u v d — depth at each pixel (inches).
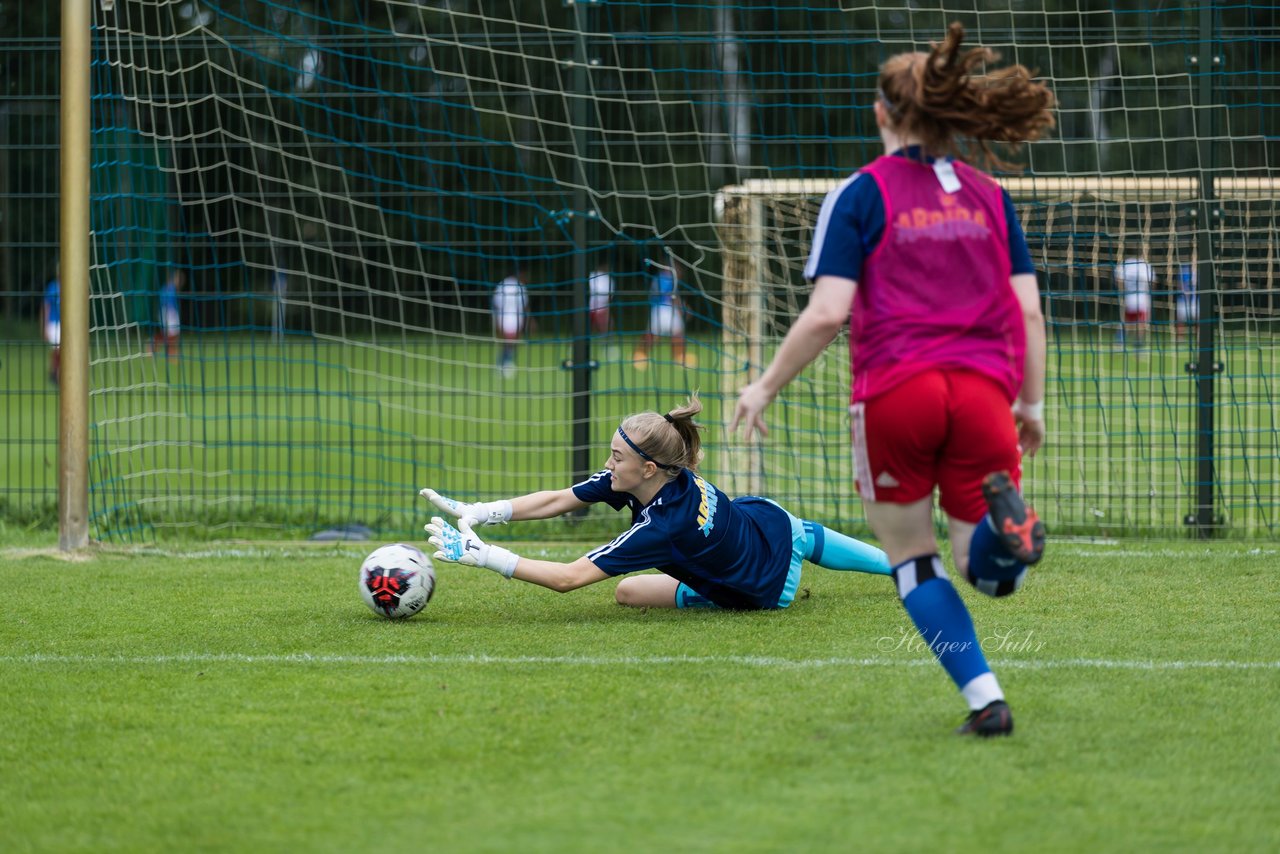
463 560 689.6
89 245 936.9
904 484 460.8
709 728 488.7
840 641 642.2
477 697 537.0
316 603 759.1
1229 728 483.2
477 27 2030.0
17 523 1080.8
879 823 390.6
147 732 493.4
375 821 398.6
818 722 494.6
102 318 1074.1
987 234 454.3
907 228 447.5
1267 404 1240.8
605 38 1105.4
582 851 372.2
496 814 402.6
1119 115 1969.7
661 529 685.3
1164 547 944.3
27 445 1611.7
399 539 1029.2
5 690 557.0
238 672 586.9
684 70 1143.0
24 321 1674.5
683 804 408.5
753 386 454.6
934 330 444.8
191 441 1186.6
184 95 1119.0
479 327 1895.9
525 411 1866.4
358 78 1241.4
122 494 1083.3
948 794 414.3
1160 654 609.3
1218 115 1077.1
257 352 2082.9
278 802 416.8
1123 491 1111.6
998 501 429.7
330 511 1146.0
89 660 614.5
